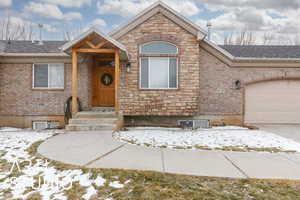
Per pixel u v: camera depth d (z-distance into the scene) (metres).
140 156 4.75
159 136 7.31
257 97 10.60
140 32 9.45
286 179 3.53
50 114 10.22
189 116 10.23
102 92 10.74
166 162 4.35
